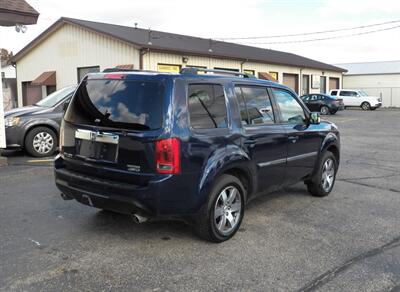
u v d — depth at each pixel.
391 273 3.98
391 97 44.78
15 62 26.25
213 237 4.55
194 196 4.28
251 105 5.14
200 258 4.22
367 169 9.12
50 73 23.73
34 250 4.34
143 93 4.27
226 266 4.06
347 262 4.20
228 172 4.80
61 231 4.89
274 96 5.62
